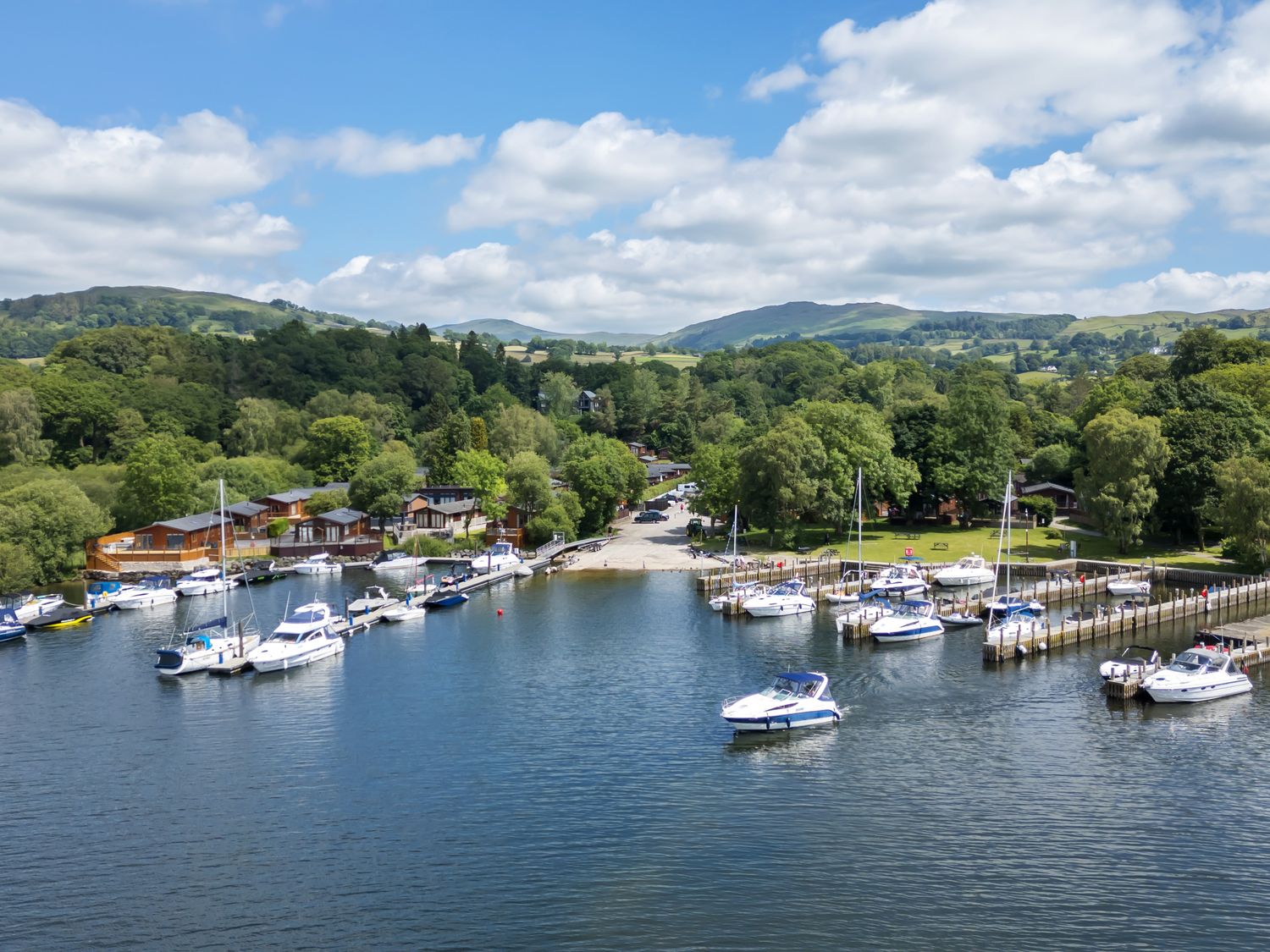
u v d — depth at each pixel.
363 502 165.00
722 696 75.62
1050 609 108.69
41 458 173.25
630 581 131.00
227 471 172.88
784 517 147.38
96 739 67.69
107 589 123.56
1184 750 62.62
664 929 41.66
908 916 42.38
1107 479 134.00
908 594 116.56
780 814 53.25
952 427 162.75
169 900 44.88
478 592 124.44
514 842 50.31
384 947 40.69
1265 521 115.06
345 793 57.25
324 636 91.38
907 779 58.00
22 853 49.97
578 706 73.50
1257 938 40.50
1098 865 46.94
